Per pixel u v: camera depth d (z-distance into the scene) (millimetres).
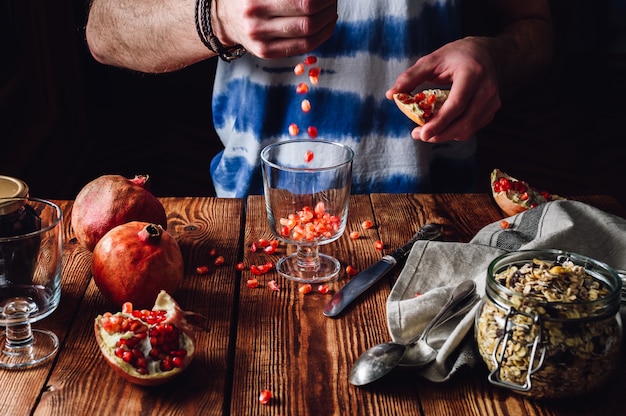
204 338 1131
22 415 974
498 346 1001
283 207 1282
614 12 4551
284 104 1863
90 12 1781
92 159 3668
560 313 969
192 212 1542
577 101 4461
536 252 1090
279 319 1184
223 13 1377
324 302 1231
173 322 1053
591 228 1335
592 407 1007
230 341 1146
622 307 1141
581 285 1027
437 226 1442
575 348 964
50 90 3049
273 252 1389
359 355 1103
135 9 1663
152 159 3727
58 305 1211
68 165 3236
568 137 4055
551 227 1339
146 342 1039
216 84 1967
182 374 1054
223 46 1457
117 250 1157
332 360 1090
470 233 1469
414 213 1549
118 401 1002
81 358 1088
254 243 1408
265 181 1288
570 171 3693
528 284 1025
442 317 1139
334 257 1373
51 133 2957
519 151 3891
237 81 1892
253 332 1149
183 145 3898
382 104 1859
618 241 1304
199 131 4062
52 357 1086
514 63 1751
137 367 1010
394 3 1795
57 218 1149
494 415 991
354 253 1389
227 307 1213
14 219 1159
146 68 1781
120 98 4305
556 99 4480
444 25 1873
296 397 1017
